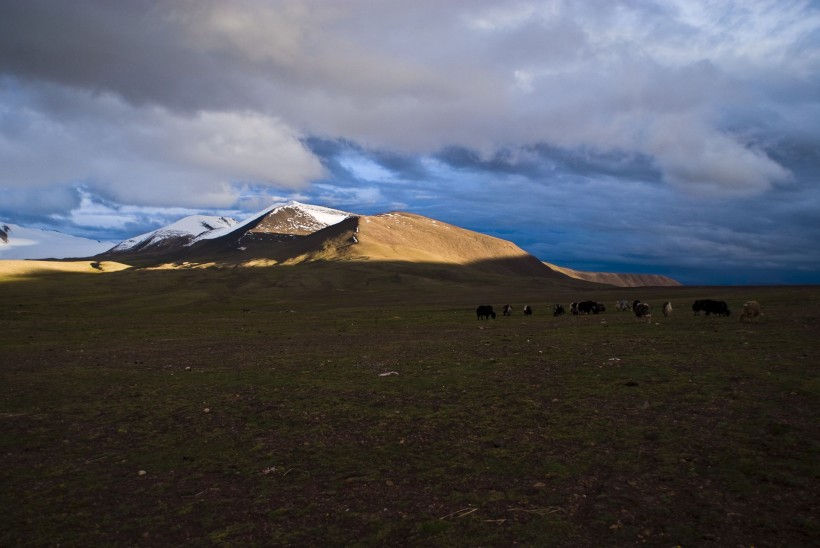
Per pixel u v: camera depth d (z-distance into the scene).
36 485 11.34
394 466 11.73
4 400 20.14
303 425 15.31
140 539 8.80
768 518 8.66
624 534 8.39
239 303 119.19
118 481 11.48
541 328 43.44
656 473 10.66
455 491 10.27
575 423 14.10
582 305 60.56
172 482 11.33
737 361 21.09
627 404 15.66
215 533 8.92
